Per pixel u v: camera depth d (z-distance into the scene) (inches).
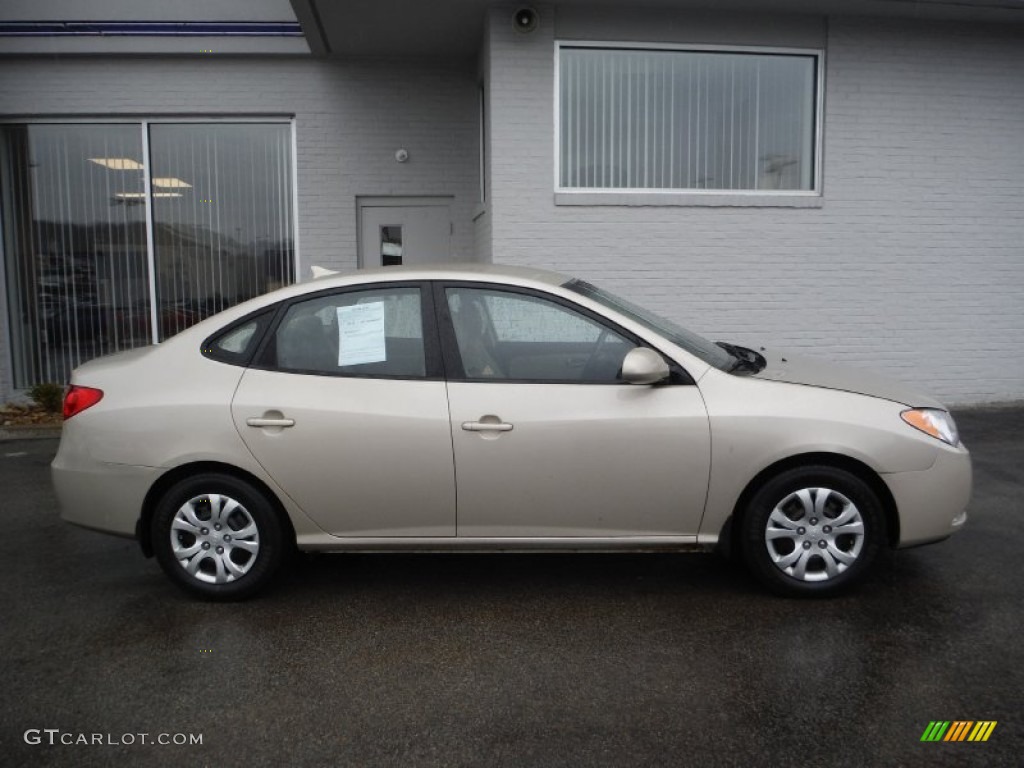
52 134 385.4
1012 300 362.3
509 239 331.9
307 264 390.0
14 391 391.9
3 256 386.0
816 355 353.1
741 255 344.2
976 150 354.6
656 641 153.3
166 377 170.9
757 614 163.9
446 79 385.4
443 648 152.0
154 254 390.9
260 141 389.7
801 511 167.0
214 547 171.0
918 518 165.2
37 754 121.1
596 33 328.5
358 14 327.0
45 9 365.4
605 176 339.6
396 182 388.5
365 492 166.4
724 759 117.6
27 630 161.9
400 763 117.9
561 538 167.6
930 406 170.6
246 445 165.9
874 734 123.1
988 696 132.9
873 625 158.1
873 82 346.6
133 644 155.2
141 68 376.8
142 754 120.9
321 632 159.3
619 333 168.1
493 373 167.6
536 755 119.2
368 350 169.5
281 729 126.6
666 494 164.7
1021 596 170.4
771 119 347.9
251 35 370.3
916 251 354.9
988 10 332.8
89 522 172.2
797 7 331.0
